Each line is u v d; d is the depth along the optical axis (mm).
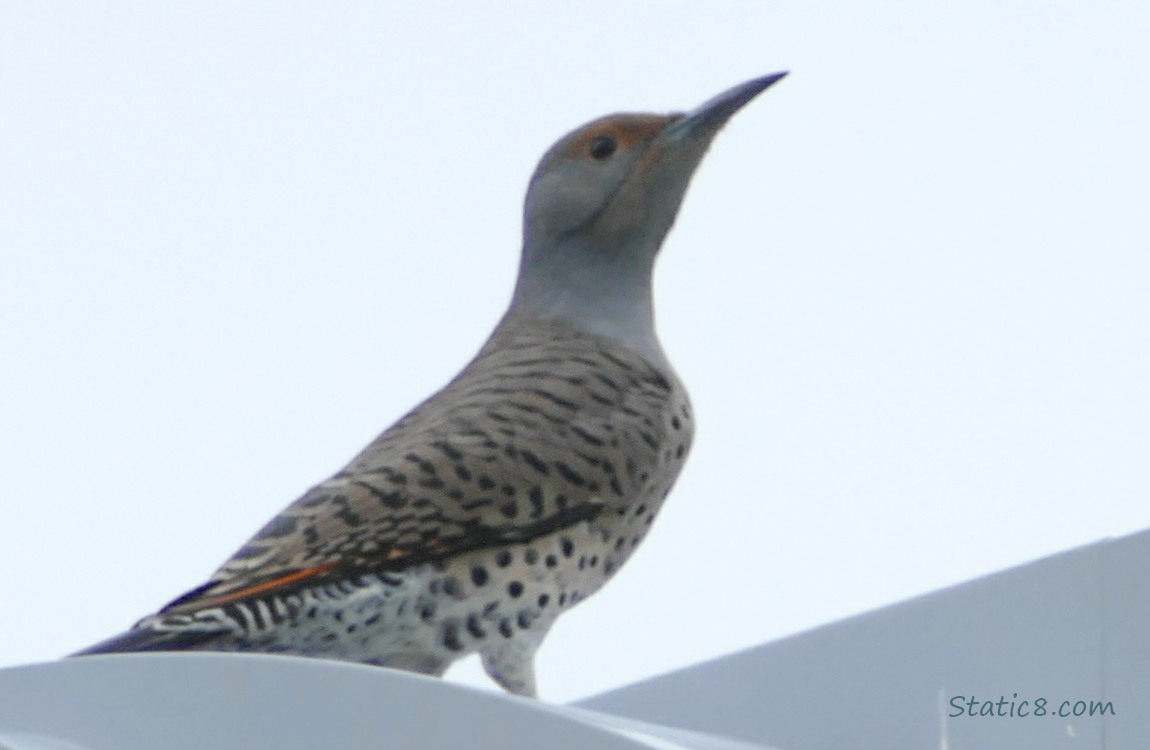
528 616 11617
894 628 9359
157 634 10531
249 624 10828
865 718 9305
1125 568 8719
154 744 7281
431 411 12148
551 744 6523
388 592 11180
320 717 6969
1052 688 8812
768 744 9531
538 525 11562
